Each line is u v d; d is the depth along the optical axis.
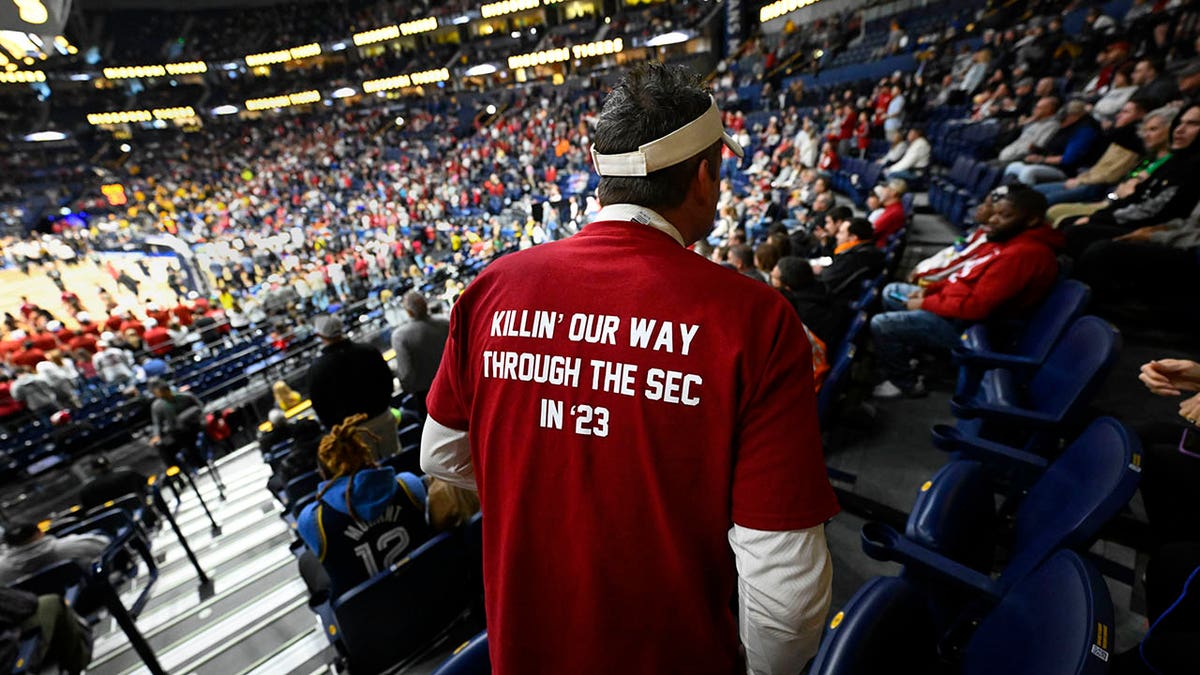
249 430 7.21
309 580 2.45
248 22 34.19
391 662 2.10
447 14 27.84
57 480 7.01
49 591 2.52
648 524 0.70
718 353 0.67
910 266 5.18
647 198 0.79
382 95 31.97
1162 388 1.54
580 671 0.77
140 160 32.34
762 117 14.76
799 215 6.79
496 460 0.79
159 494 3.25
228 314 12.77
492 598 0.84
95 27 32.44
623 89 0.80
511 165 21.33
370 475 1.94
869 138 10.07
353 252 16.41
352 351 2.95
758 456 0.67
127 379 9.38
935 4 14.81
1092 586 0.95
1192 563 1.36
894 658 1.06
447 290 10.28
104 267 23.36
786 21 18.69
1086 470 1.36
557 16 27.67
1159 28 6.53
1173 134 3.31
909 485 2.51
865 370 2.91
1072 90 7.13
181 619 3.12
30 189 29.36
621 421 0.70
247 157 31.61
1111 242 3.25
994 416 1.89
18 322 14.06
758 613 0.70
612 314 0.71
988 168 5.93
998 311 2.76
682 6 22.19
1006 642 1.11
